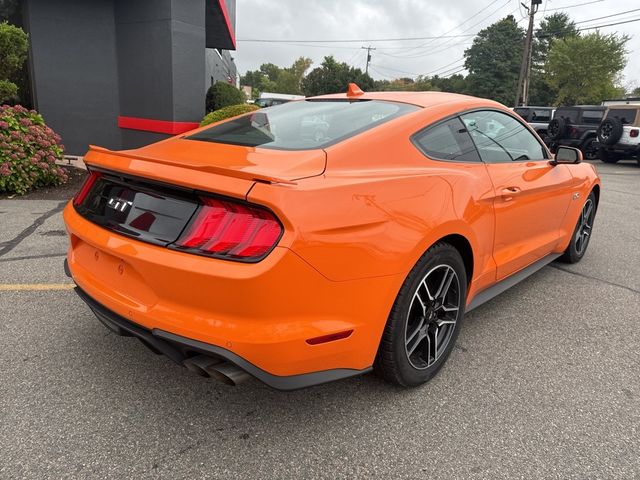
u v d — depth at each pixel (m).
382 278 2.14
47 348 2.86
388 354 2.34
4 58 8.15
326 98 3.31
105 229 2.26
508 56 65.81
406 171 2.41
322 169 2.15
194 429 2.24
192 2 10.57
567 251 4.63
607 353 3.06
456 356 2.97
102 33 11.09
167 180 2.00
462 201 2.59
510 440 2.23
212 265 1.89
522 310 3.69
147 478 1.94
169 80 10.49
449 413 2.41
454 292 2.68
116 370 2.67
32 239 4.94
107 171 2.32
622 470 2.06
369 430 2.27
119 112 11.55
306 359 2.01
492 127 3.26
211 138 2.71
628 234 6.16
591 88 48.75
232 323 1.92
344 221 2.01
